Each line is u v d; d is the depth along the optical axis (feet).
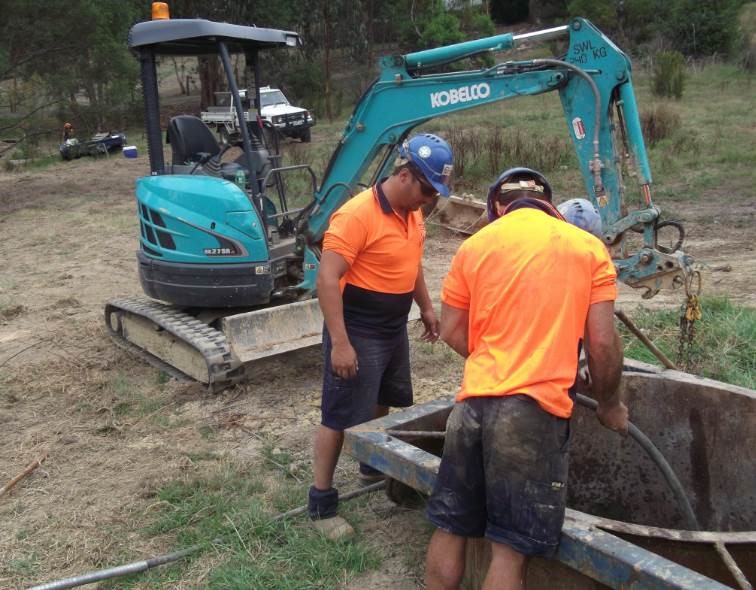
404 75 18.86
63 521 14.23
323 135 80.23
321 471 12.88
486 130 65.87
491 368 8.68
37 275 34.17
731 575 9.13
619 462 13.20
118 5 83.30
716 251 30.86
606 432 13.19
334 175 20.27
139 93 104.99
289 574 12.19
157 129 21.62
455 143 51.37
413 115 18.95
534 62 17.17
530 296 8.56
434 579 9.42
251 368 21.20
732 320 21.11
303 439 17.06
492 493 8.62
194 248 20.18
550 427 8.45
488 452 8.56
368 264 12.09
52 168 75.87
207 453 16.48
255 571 12.23
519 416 8.36
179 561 12.74
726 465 12.31
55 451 17.11
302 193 44.01
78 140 83.82
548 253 8.64
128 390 20.08
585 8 118.01
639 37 117.29
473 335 9.13
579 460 13.42
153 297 21.39
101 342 24.41
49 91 86.53
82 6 68.74
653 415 12.97
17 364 22.79
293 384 20.20
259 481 15.06
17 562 12.97
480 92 18.07
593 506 13.42
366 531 13.23
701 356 18.95
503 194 9.65
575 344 8.59
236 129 22.13
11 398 20.10
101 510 14.56
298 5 107.96
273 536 13.23
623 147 16.94
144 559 12.92
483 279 8.92
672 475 10.38
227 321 19.29
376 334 12.50
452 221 37.17
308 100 105.19
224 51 20.24
